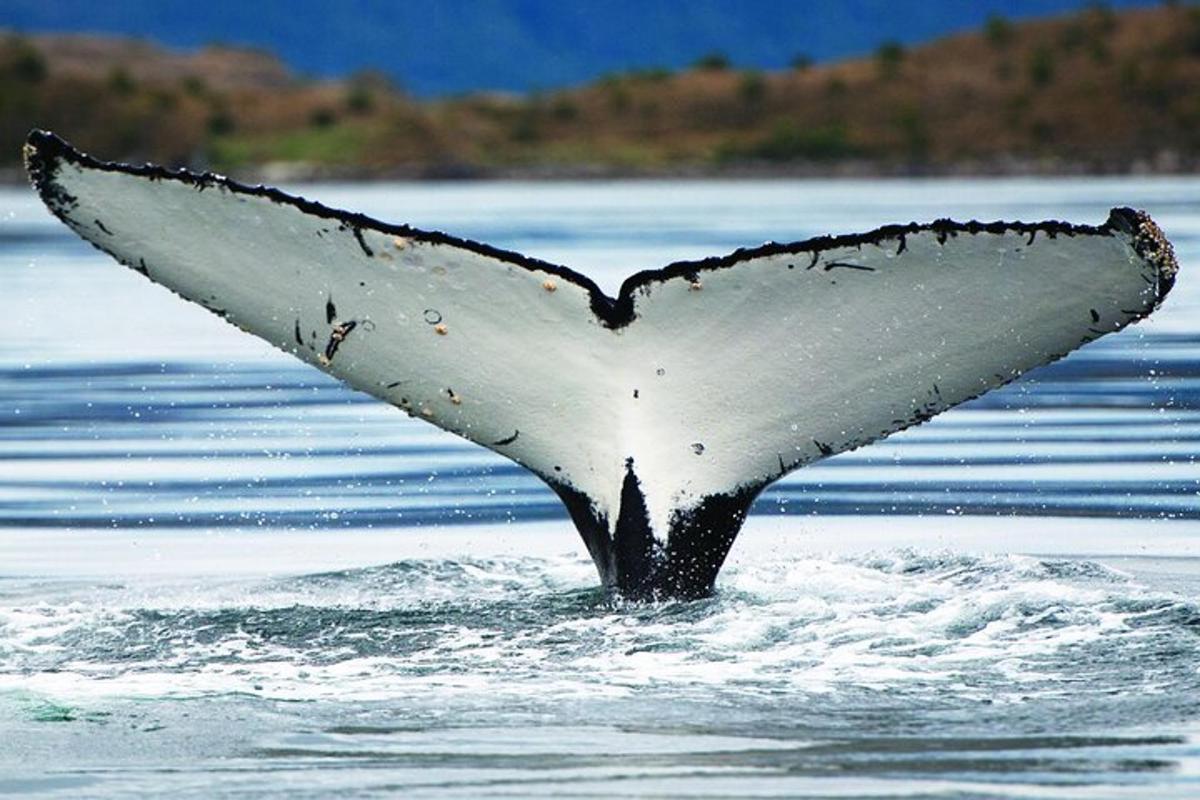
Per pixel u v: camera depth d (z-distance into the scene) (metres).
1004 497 43.53
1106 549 36.84
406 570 32.28
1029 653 25.55
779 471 27.42
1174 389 61.91
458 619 27.66
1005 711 23.16
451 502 43.97
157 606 29.98
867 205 181.75
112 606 30.16
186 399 62.00
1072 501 42.84
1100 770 21.00
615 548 27.84
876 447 51.84
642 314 26.98
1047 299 26.27
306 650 26.39
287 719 23.33
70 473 48.62
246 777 21.20
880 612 27.53
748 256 26.69
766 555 33.28
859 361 26.89
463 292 27.02
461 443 53.28
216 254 26.77
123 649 26.62
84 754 22.09
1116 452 49.88
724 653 25.59
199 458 50.81
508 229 141.50
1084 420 56.09
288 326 27.05
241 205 26.69
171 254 26.72
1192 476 45.97
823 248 26.55
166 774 21.33
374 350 27.17
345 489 45.94
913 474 47.06
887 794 20.34
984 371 26.75
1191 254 102.75
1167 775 20.83
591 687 24.41
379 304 27.00
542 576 31.56
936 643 26.02
